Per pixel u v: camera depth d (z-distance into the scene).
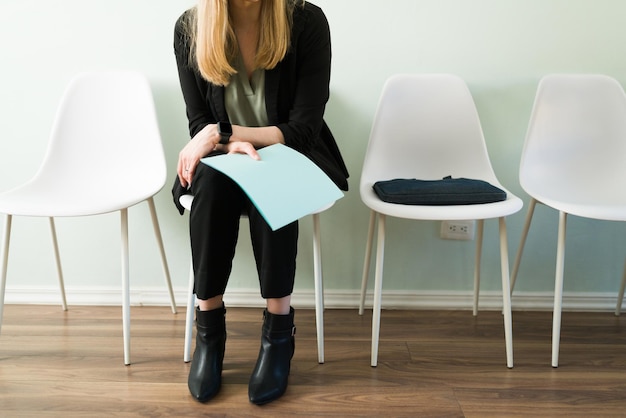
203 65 1.27
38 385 1.31
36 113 1.73
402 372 1.38
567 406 1.23
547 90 1.62
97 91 1.63
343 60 1.70
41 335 1.59
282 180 1.10
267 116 1.36
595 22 1.66
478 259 1.73
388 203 1.36
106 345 1.52
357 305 1.82
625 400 1.25
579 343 1.56
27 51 1.69
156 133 1.60
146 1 1.66
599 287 1.80
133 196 1.43
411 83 1.63
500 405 1.23
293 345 1.30
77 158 1.61
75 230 1.80
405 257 1.81
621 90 1.61
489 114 1.73
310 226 1.79
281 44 1.27
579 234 1.78
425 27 1.67
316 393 1.27
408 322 1.71
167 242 1.80
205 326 1.25
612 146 1.62
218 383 1.25
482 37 1.68
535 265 1.80
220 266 1.21
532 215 1.66
